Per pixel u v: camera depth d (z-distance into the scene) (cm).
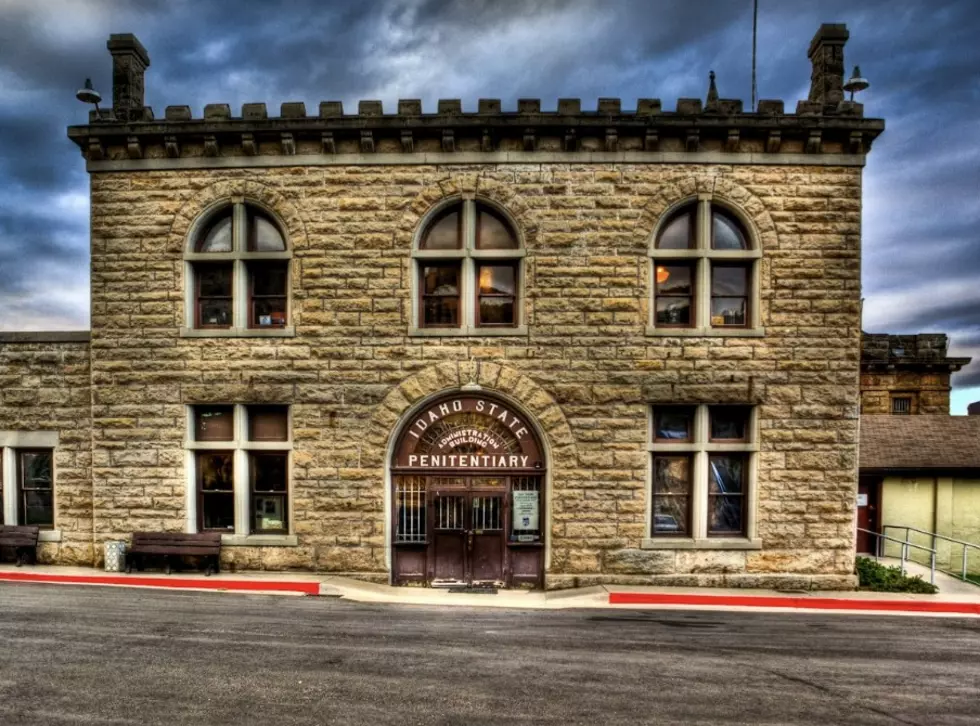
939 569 1405
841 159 1116
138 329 1144
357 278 1134
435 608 983
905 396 2239
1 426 1194
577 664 746
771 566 1106
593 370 1120
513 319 1148
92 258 1151
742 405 1123
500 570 1130
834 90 1133
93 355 1147
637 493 1115
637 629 888
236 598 1009
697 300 1127
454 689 665
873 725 606
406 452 1139
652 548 1107
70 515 1179
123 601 977
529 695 654
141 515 1140
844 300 1116
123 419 1141
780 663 766
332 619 905
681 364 1117
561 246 1125
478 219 1149
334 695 645
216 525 1159
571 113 1106
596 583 1107
